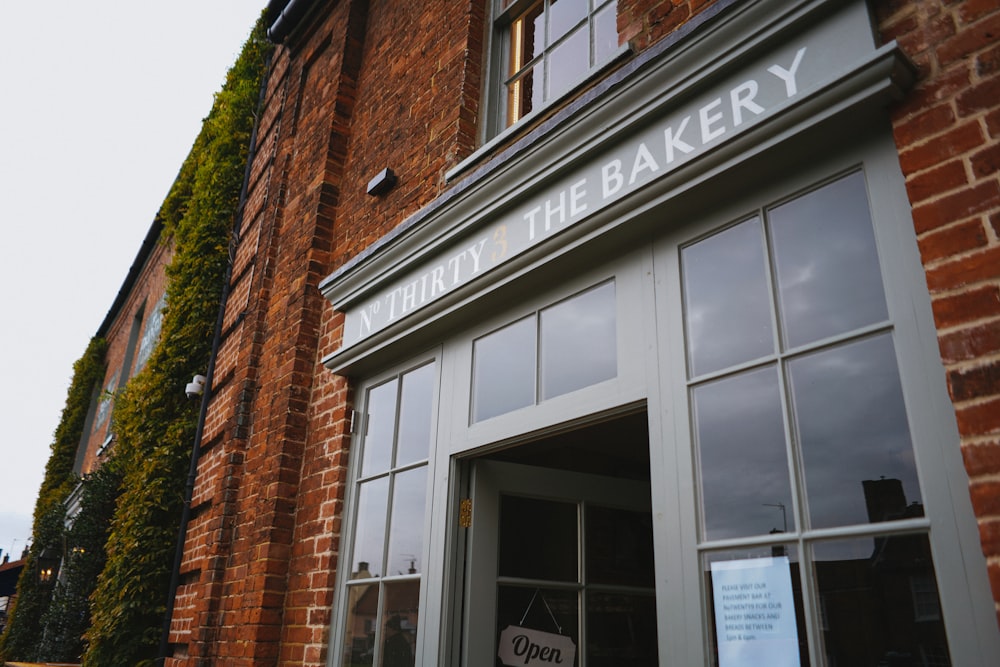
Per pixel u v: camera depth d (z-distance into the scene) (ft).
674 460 8.36
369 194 15.65
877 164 7.28
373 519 13.19
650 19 10.49
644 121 9.14
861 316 7.10
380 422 13.88
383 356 13.82
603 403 9.49
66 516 42.83
